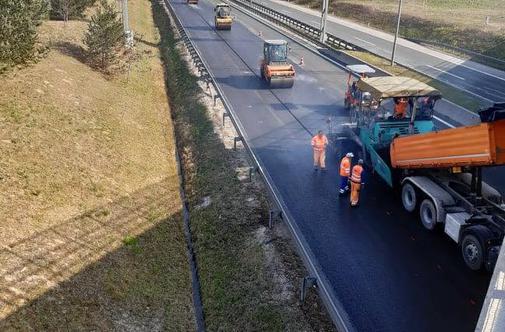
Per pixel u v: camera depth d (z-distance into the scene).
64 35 28.30
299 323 9.38
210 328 10.36
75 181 13.98
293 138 18.91
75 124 17.11
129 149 17.42
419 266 11.06
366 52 34.25
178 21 43.06
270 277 10.88
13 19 18.16
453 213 11.60
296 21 43.41
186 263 12.69
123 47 28.56
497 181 15.55
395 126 15.02
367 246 11.84
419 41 42.66
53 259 10.82
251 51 35.06
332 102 23.56
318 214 13.32
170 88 26.38
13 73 18.77
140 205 14.48
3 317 8.91
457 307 9.73
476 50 38.94
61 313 9.62
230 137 18.83
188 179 16.72
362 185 14.47
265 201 14.09
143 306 10.77
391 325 9.24
